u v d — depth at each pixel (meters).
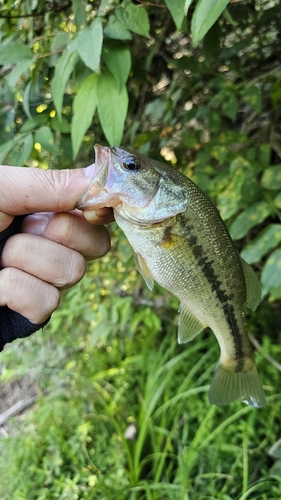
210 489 0.34
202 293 0.21
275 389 0.40
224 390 0.24
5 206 0.17
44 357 0.51
